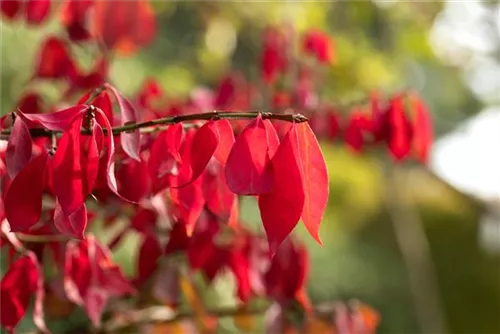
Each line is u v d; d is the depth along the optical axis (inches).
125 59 67.2
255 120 23.8
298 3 60.4
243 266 33.9
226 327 53.4
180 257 34.3
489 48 80.2
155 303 35.5
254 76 69.4
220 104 40.8
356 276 103.6
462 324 132.9
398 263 114.3
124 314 36.7
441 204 139.9
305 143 23.9
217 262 33.7
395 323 110.3
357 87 61.0
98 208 32.6
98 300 29.6
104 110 27.2
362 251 111.9
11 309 27.8
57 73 34.0
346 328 34.0
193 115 25.2
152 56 84.0
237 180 23.6
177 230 30.5
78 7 33.6
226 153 25.1
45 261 33.1
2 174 27.1
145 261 31.8
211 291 54.7
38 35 61.7
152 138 28.1
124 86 65.2
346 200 98.4
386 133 36.1
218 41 70.9
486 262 136.7
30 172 24.1
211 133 24.9
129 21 34.0
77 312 47.2
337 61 57.9
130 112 26.6
